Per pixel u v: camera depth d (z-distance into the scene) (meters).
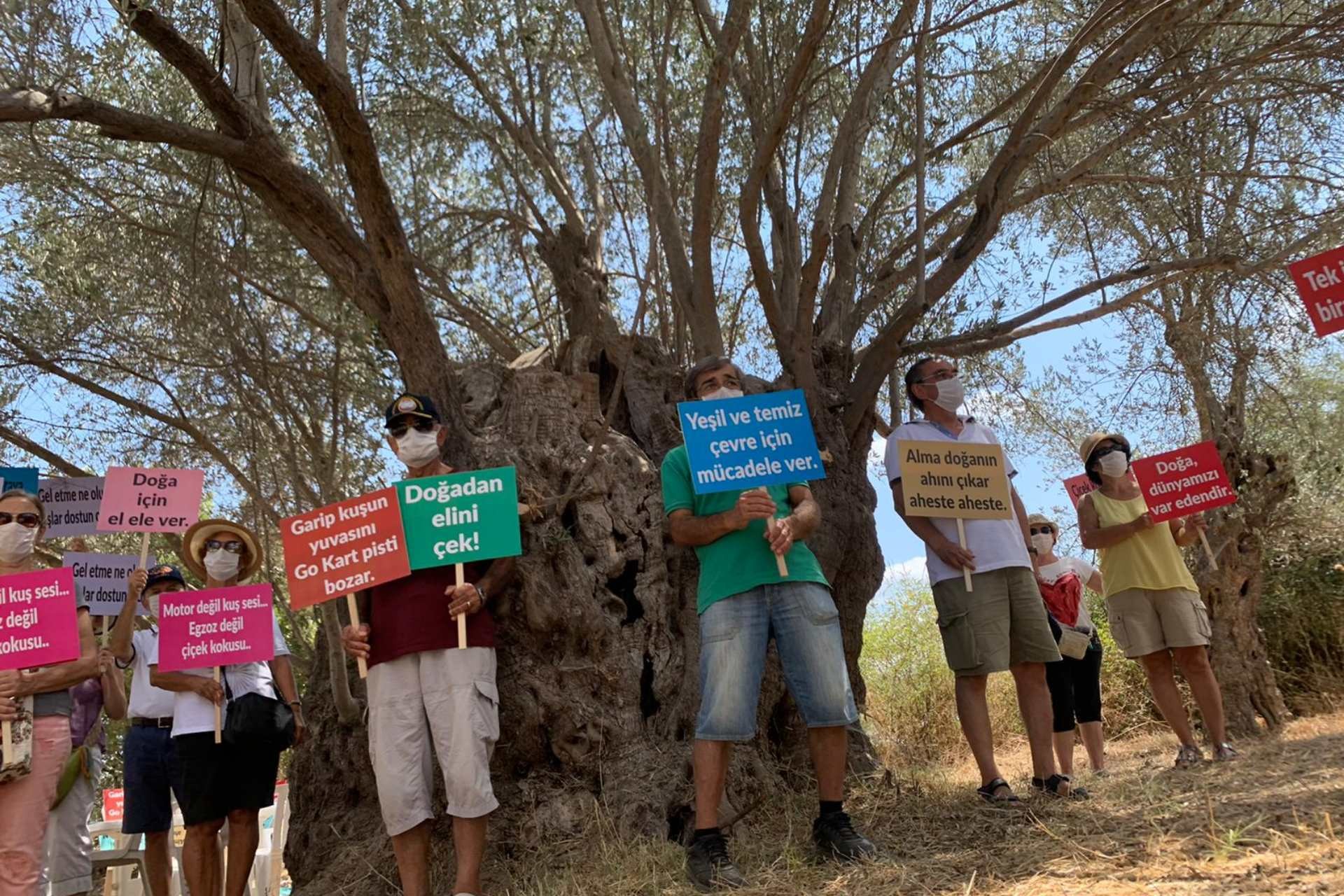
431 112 9.66
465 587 4.53
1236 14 8.27
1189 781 5.13
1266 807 4.09
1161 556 6.21
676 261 7.44
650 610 5.89
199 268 8.09
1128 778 5.53
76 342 8.88
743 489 4.58
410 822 4.39
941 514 5.20
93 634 4.93
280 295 8.66
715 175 6.50
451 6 8.91
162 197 8.38
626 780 5.35
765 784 5.57
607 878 4.58
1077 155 8.84
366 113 9.15
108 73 7.55
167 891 6.14
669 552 6.12
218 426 9.18
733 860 4.56
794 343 6.68
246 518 9.64
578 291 7.44
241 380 8.09
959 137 7.91
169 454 9.27
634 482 6.13
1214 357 7.94
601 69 7.67
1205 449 6.19
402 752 4.47
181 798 5.25
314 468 8.41
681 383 7.04
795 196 8.09
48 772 4.59
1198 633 6.06
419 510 4.70
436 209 10.02
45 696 4.66
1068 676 6.84
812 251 6.58
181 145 5.71
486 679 4.56
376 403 8.62
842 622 6.73
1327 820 3.52
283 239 8.59
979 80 9.17
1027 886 3.52
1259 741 7.13
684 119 8.63
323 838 5.93
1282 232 7.54
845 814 4.41
